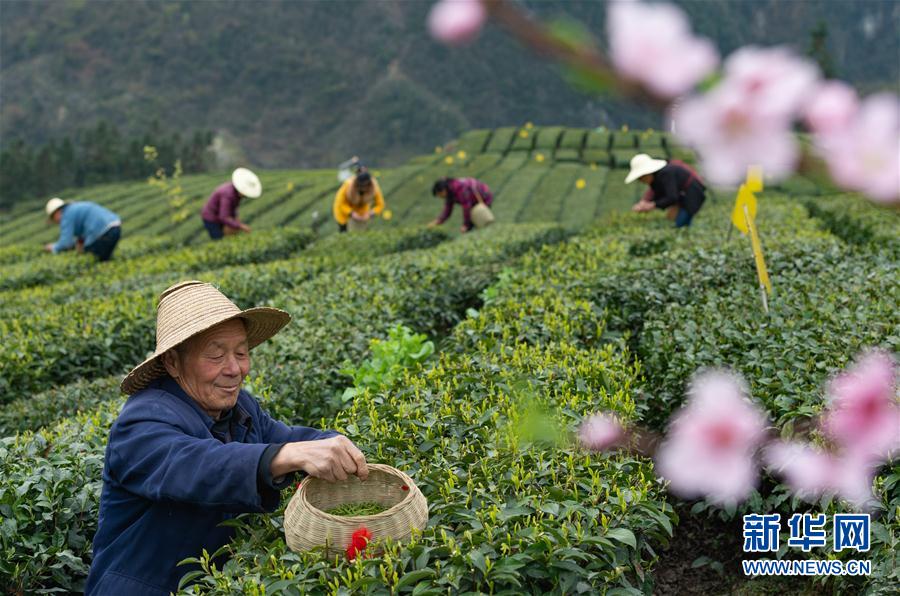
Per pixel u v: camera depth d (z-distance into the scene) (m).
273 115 150.12
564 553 2.89
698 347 5.30
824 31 25.50
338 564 2.85
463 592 2.80
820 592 3.86
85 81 152.00
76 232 13.83
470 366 5.28
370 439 4.24
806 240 8.59
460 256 11.09
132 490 3.14
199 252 14.23
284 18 160.88
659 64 0.41
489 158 32.25
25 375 7.53
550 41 0.41
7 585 3.93
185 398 3.40
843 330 5.05
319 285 9.49
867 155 0.43
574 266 8.88
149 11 160.62
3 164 56.22
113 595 3.13
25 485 4.08
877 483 3.47
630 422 4.35
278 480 2.99
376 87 149.25
